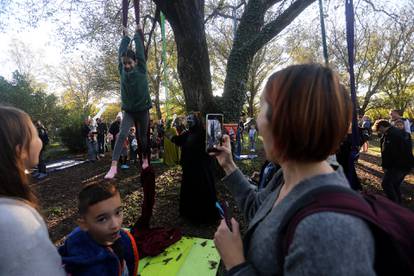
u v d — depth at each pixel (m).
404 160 4.59
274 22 5.65
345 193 0.64
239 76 5.88
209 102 5.42
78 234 1.49
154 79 18.52
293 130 0.68
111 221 1.46
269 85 0.78
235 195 1.34
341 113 0.67
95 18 8.57
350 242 0.54
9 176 0.90
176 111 24.34
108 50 12.66
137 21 2.86
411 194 5.87
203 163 4.28
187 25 4.89
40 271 0.82
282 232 0.67
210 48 19.83
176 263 3.01
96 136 11.26
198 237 3.90
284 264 0.63
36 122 8.45
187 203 4.36
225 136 1.46
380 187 6.41
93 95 27.64
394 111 5.79
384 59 19.59
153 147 10.76
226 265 0.82
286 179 0.83
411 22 14.11
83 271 1.39
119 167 9.15
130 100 2.87
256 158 10.55
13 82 16.25
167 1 4.67
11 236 0.78
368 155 11.50
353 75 2.16
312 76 0.68
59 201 5.82
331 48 12.69
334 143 0.68
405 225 0.63
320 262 0.55
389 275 0.60
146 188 3.59
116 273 1.46
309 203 0.64
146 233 3.51
